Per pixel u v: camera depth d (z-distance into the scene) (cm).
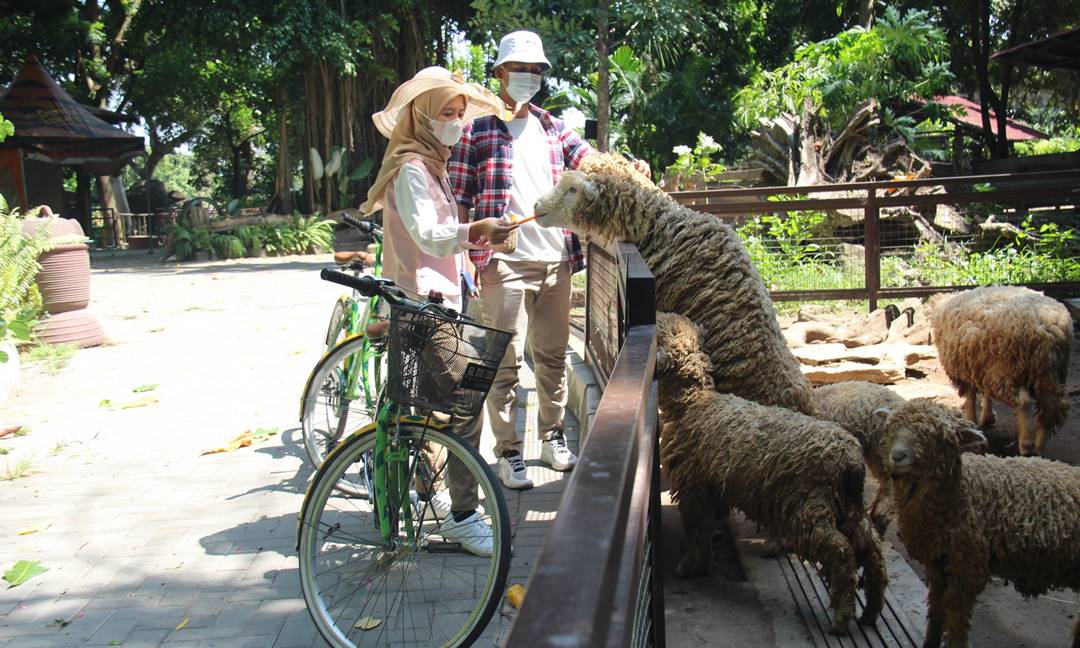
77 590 344
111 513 430
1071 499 261
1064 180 779
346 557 319
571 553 83
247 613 322
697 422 303
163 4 2622
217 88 3167
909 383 576
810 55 2042
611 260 428
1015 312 436
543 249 424
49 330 872
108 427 592
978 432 249
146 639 304
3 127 912
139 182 4022
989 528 263
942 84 1961
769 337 335
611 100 2358
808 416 304
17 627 313
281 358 834
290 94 2689
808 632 277
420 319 285
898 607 296
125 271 1977
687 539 318
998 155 2280
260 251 2417
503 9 2095
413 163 349
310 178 2723
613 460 111
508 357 420
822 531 272
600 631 73
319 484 302
